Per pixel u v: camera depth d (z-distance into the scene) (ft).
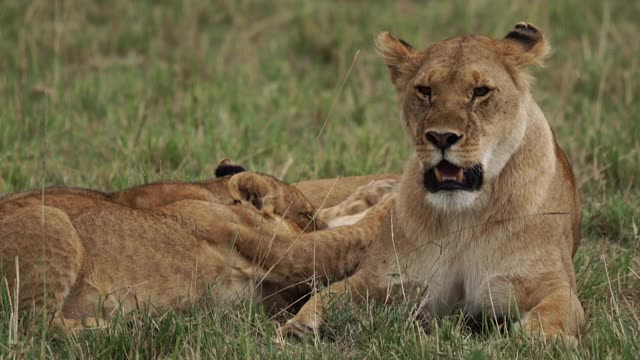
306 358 26.78
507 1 69.41
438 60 29.71
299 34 66.54
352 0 72.69
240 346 27.48
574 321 28.66
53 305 29.01
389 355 27.22
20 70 60.39
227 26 69.97
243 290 32.71
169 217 32.07
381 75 61.26
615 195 42.09
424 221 30.73
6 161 44.45
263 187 34.35
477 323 31.04
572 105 55.88
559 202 31.50
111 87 57.52
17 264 28.02
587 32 66.23
